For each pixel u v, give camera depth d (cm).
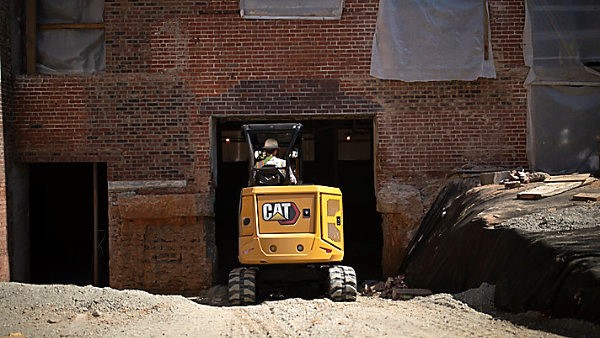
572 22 1266
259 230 980
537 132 1259
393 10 1260
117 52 1264
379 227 2116
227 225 2081
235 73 1261
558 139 1262
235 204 2091
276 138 1162
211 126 1264
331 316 790
